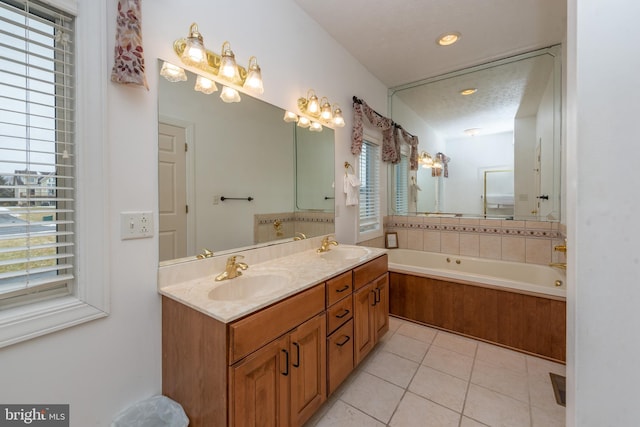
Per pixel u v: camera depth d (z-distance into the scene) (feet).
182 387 4.06
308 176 7.63
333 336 5.20
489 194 10.41
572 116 1.79
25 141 3.36
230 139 5.61
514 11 7.06
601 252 1.49
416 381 5.98
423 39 8.35
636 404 1.45
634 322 1.44
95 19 3.67
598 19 1.47
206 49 5.02
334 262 6.16
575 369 1.60
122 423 3.88
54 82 3.54
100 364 3.81
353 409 5.19
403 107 11.73
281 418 4.07
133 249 4.11
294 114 7.09
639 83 1.40
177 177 4.71
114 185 3.90
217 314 3.49
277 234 6.77
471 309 7.83
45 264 3.55
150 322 4.31
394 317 9.20
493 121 10.21
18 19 3.32
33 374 3.30
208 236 5.22
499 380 6.01
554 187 8.96
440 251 11.25
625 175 1.43
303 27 7.25
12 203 3.31
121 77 3.74
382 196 11.69
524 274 9.47
